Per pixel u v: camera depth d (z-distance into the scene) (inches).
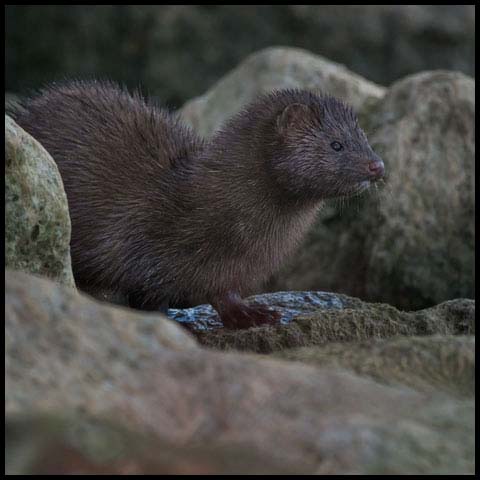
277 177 647.1
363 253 840.3
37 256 520.7
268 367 352.2
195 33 1486.2
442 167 856.3
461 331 614.5
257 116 659.4
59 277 530.6
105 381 335.9
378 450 310.3
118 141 684.7
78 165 674.2
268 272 676.1
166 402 327.0
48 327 350.9
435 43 1521.9
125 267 671.8
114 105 708.0
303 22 1498.5
